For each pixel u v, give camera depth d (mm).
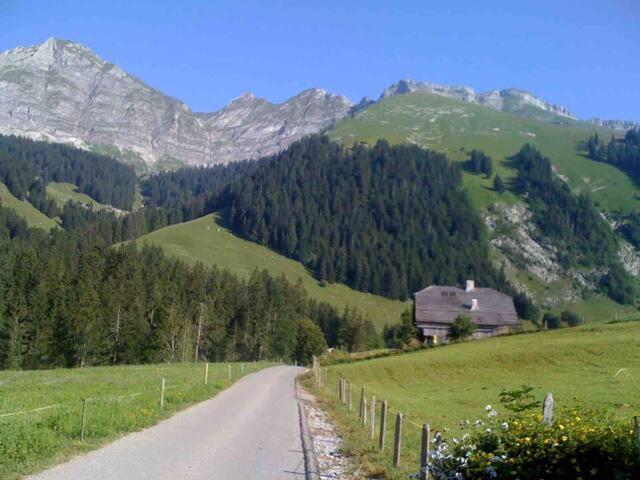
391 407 30797
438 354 63312
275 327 125062
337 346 138500
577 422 9438
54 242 139000
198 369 60781
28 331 80500
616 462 8344
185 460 14555
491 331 105750
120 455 14547
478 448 10312
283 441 18859
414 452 17062
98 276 97750
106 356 86812
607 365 46688
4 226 161625
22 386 34969
